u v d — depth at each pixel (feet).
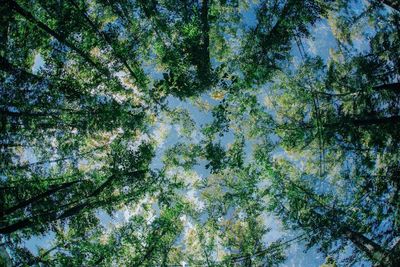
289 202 48.65
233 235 55.83
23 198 34.24
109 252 43.21
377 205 39.96
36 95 34.99
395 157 42.01
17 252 33.65
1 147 33.71
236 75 48.75
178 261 51.24
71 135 41.98
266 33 48.62
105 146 47.98
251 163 53.16
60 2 39.50
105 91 46.03
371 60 44.50
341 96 48.85
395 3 48.16
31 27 37.22
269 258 50.62
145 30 48.55
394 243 36.47
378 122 42.75
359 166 47.93
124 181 46.06
